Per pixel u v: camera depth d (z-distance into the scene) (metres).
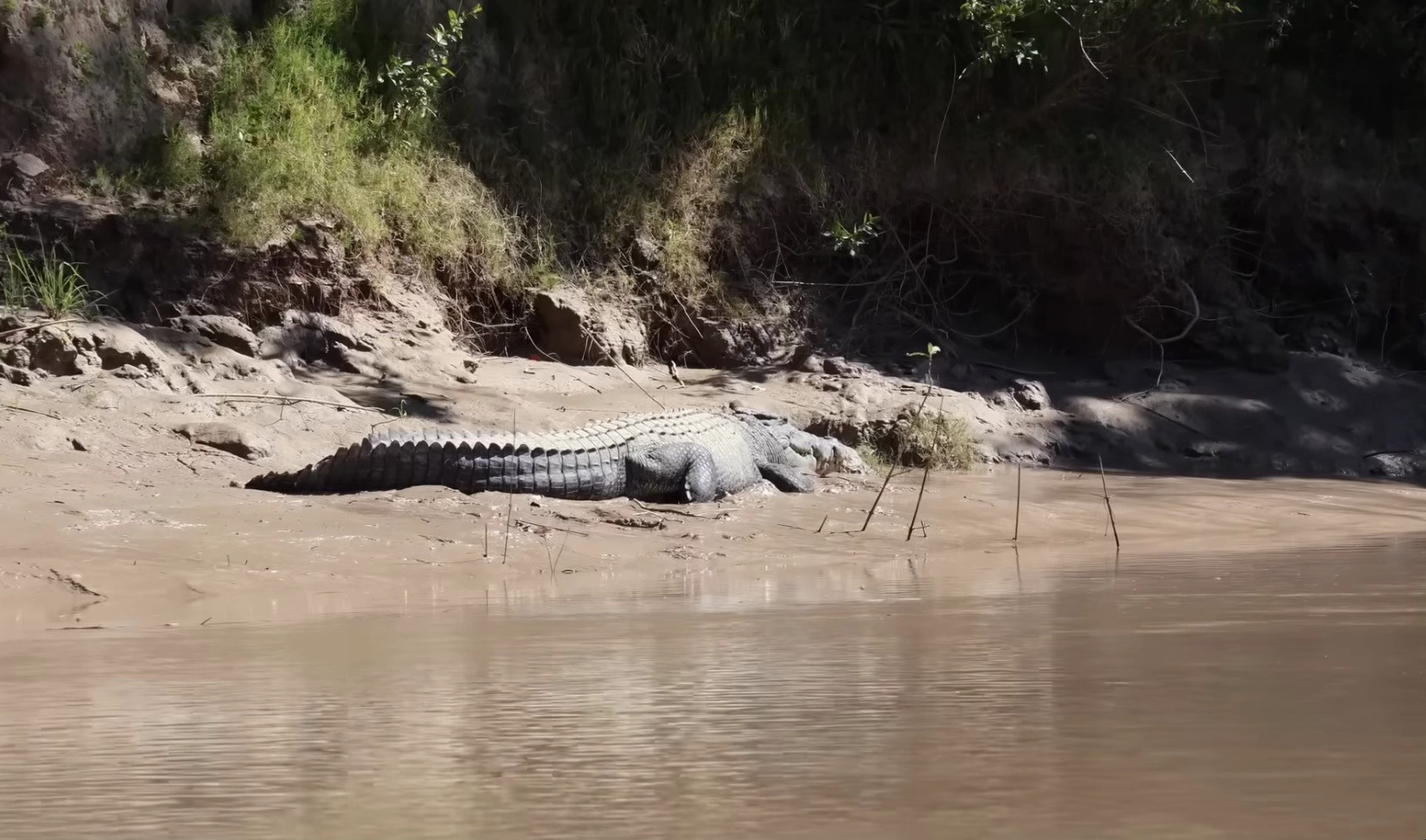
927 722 2.72
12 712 3.17
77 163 12.93
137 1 13.82
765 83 16.81
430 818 2.04
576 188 15.39
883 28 17.33
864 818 1.95
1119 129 17.59
